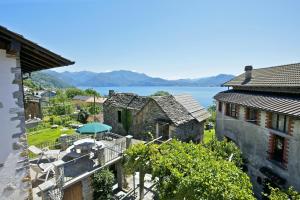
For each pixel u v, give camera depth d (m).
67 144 14.53
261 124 13.64
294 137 10.84
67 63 7.00
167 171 8.46
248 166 14.95
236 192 6.53
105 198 11.46
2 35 5.25
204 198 6.68
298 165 10.59
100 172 11.47
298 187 10.59
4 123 5.55
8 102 5.59
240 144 16.14
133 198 12.48
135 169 10.55
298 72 14.44
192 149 9.95
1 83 5.45
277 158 12.41
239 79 20.95
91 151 12.37
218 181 6.87
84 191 10.80
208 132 29.09
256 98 14.79
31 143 19.52
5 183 5.64
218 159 9.96
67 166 11.47
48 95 68.44
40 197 8.55
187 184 7.08
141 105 21.50
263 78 17.47
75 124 28.80
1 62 5.41
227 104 18.44
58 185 8.99
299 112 10.14
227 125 18.22
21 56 7.14
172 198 7.82
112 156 12.81
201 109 22.80
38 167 9.62
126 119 22.45
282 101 12.30
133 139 20.47
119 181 13.48
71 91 78.50
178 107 20.03
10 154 5.69
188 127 19.33
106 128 12.77
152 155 9.72
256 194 13.89
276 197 6.65
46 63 7.67
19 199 5.90
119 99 24.33
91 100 57.28
